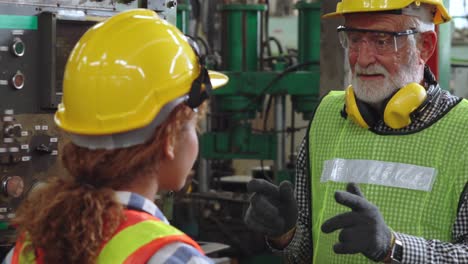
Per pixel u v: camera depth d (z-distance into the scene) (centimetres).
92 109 130
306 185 218
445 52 363
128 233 122
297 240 209
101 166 128
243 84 431
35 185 244
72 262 122
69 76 133
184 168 135
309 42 434
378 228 170
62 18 247
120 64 130
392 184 197
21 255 133
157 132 129
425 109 200
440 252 182
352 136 207
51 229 123
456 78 485
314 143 215
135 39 133
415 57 200
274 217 187
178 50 135
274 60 488
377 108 204
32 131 243
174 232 124
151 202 130
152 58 132
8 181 236
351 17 201
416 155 197
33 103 244
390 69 198
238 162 557
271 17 650
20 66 239
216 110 447
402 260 179
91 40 134
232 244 406
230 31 443
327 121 215
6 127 236
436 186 193
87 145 130
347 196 169
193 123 136
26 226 128
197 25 498
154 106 129
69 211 123
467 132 194
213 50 503
